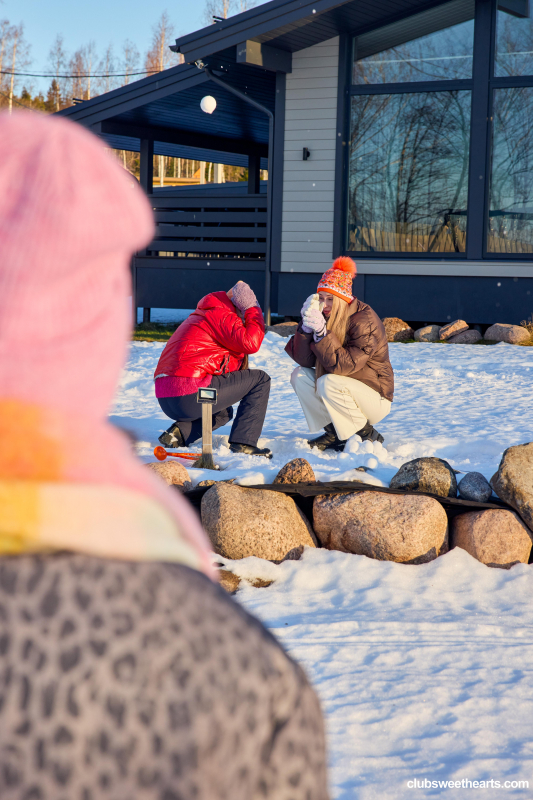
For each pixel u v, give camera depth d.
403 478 4.07
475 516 3.73
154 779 0.48
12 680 0.47
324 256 14.73
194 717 0.49
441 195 14.24
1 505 0.48
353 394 5.63
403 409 7.72
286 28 13.59
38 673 0.47
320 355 5.62
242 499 3.71
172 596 0.52
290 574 3.51
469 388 9.05
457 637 2.95
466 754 2.21
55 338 0.51
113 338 0.55
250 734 0.52
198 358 5.46
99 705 0.48
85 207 0.49
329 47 14.30
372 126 14.45
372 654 2.80
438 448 5.80
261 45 13.96
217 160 26.34
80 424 0.53
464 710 2.44
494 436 6.27
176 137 19.66
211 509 3.70
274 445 5.82
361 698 2.50
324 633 2.96
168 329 15.78
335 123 14.45
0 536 0.48
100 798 0.47
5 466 0.50
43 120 0.52
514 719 2.40
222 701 0.50
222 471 4.56
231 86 14.61
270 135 15.04
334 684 2.58
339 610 3.19
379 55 14.30
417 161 14.30
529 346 12.84
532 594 3.38
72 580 0.49
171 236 16.41
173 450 5.43
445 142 14.13
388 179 14.47
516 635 2.98
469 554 3.68
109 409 0.57
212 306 5.57
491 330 13.49
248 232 15.71
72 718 0.47
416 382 9.49
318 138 14.58
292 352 5.85
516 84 13.62
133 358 10.95
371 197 14.59
